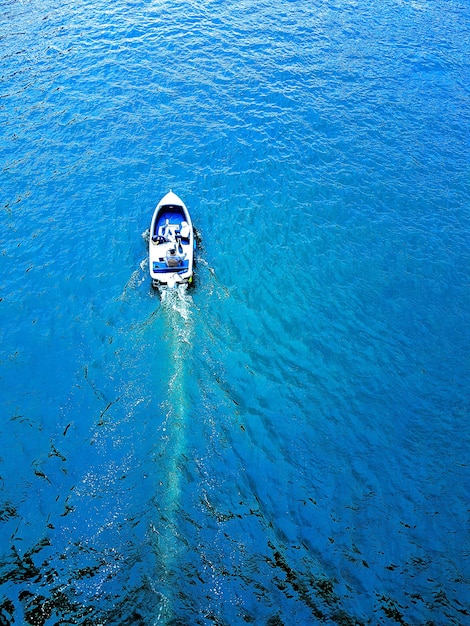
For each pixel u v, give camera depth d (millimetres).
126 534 23234
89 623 20719
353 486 25500
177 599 21375
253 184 40719
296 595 21797
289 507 24562
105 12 57375
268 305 33125
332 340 31641
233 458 26141
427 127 46906
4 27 54406
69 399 28016
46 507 23969
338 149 44219
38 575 21922
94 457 25781
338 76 51500
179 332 31156
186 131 44656
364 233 37875
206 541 23172
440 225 38812
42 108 45719
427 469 26281
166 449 26203
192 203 38906
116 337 30875
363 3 62781
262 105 47562
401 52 55281
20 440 26266
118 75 49406
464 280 35281
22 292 33000
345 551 23234
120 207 38438
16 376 28891
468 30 59594
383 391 29406
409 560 23078
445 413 28594
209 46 53562
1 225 36844
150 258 33250
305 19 58844
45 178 40250
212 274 34469
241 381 29344
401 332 32250
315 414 28219
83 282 33688
